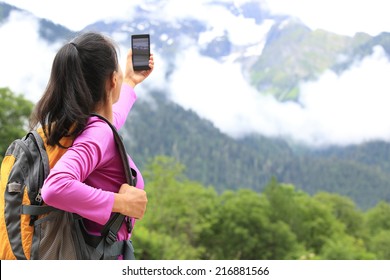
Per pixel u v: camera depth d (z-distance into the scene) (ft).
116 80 13.78
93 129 12.97
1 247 12.80
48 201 12.03
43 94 13.26
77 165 12.29
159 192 423.23
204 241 470.39
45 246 12.76
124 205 12.78
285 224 483.51
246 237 465.47
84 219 13.20
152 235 368.07
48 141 13.02
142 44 16.83
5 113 317.01
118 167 13.47
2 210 12.87
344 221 626.64
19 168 12.90
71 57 13.14
